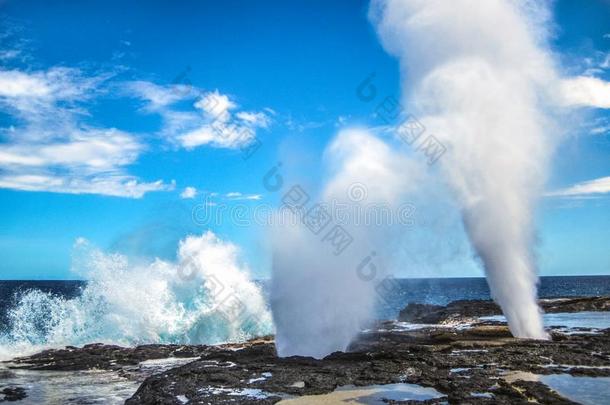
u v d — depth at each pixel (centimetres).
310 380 1239
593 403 984
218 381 1276
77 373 1722
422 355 1494
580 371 1237
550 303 3462
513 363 1348
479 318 2803
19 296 7088
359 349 1783
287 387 1191
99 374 1703
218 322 2558
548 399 1004
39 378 1652
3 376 1681
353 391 1149
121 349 2100
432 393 1114
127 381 1588
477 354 1499
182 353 2023
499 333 1966
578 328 2180
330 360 1523
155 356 1972
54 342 2378
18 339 2386
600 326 2284
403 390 1145
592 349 1549
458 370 1296
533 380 1164
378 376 1267
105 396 1407
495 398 1023
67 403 1339
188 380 1298
